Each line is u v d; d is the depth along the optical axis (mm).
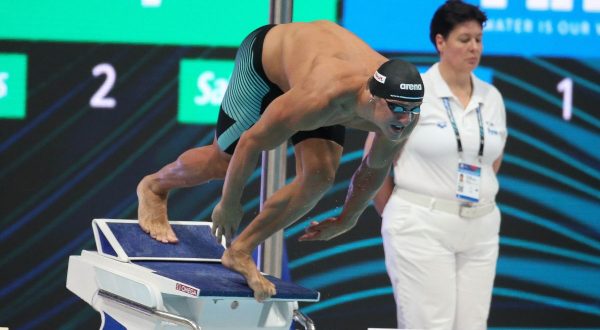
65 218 22812
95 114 22781
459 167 16516
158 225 16203
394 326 22734
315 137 13297
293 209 13180
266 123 12180
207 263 15680
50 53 22703
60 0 22609
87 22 22641
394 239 16766
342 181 22766
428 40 22297
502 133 17359
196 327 12953
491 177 16922
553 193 22562
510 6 22359
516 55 22438
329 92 11656
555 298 22594
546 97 22469
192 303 14000
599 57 22391
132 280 13992
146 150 22812
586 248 22578
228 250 13438
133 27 22672
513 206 22609
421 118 16625
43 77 22719
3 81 22688
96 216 22828
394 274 16875
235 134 14578
